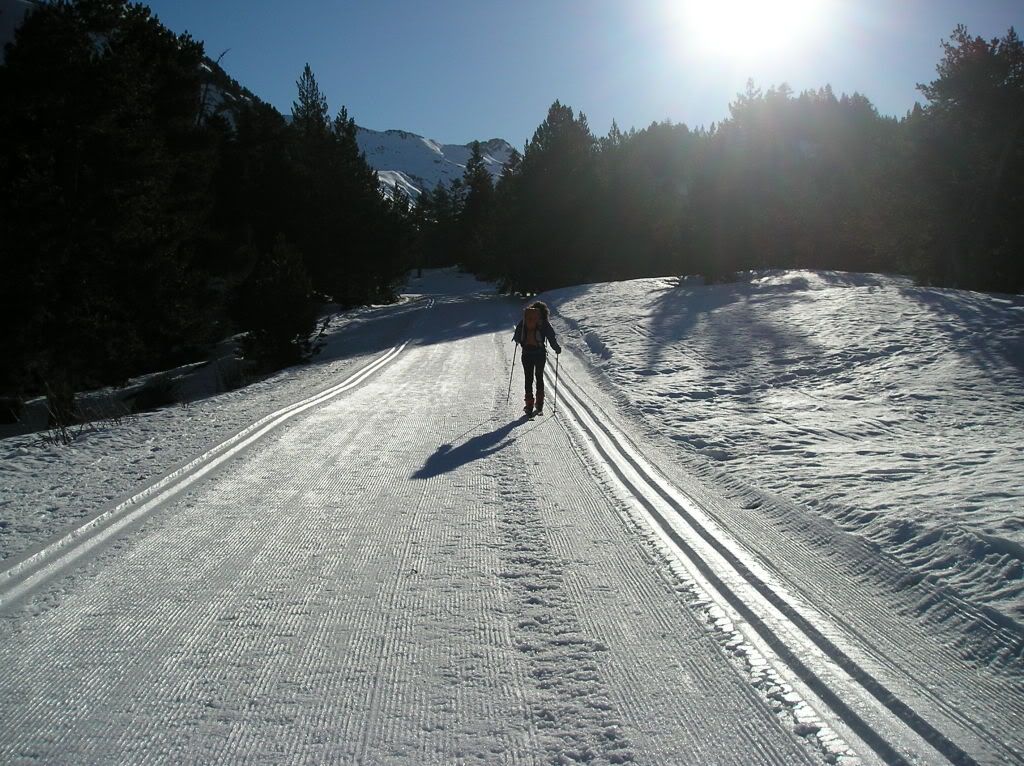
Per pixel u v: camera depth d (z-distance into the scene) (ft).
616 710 10.80
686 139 237.04
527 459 26.45
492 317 100.78
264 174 128.16
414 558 16.98
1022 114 91.61
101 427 34.88
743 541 17.63
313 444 29.50
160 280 80.33
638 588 15.10
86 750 10.00
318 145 143.74
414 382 48.26
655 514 19.86
